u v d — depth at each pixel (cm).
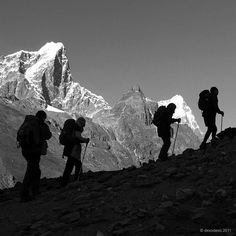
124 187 1521
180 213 1084
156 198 1291
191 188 1301
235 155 1645
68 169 2020
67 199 1577
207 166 1569
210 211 1068
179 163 1812
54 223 1234
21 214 1471
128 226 1067
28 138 1711
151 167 1850
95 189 1616
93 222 1167
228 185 1252
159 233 980
